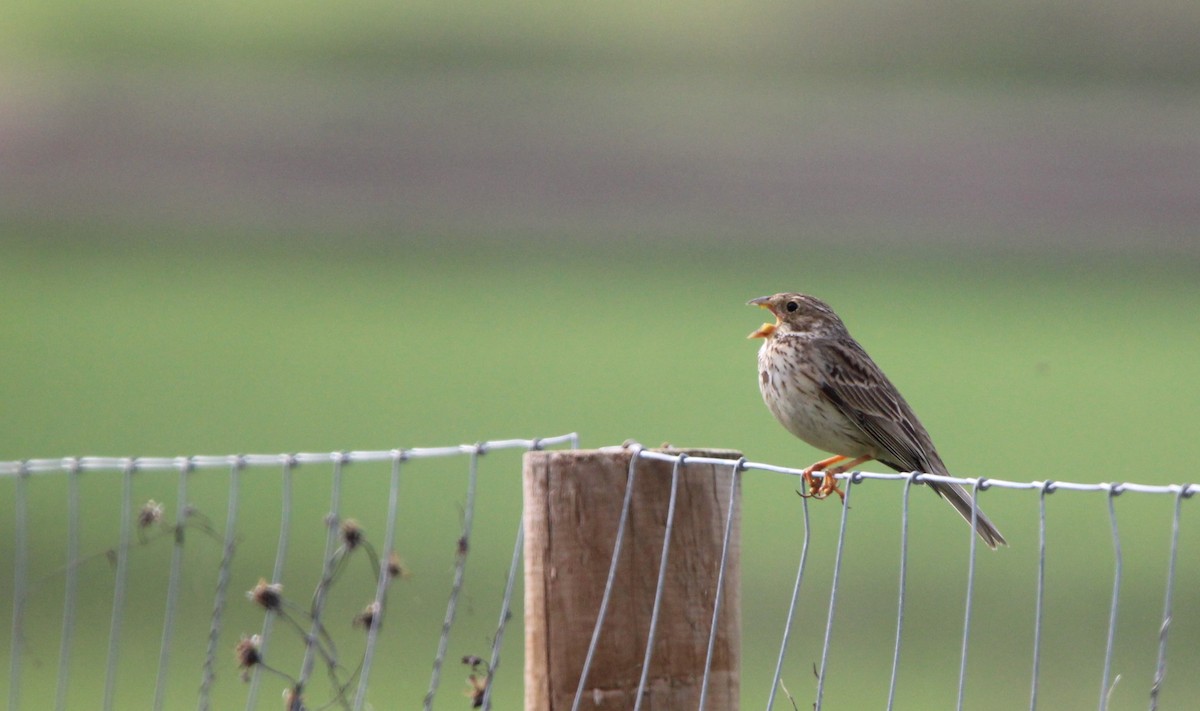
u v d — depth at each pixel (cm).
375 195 4803
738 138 5100
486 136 5212
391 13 6081
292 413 2709
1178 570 1789
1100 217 4475
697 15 5997
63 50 5741
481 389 2953
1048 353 3259
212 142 5147
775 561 1830
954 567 1811
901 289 3962
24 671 1376
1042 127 4819
